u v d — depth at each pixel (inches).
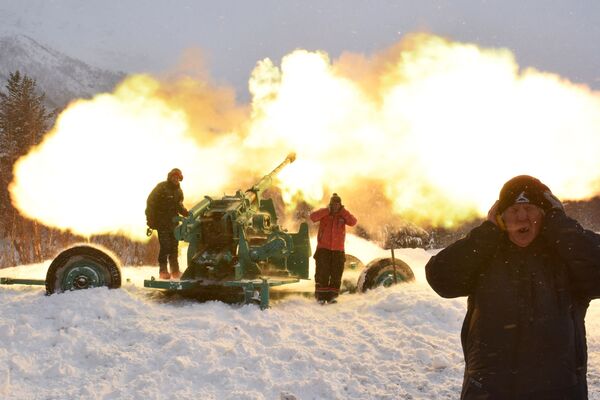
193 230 349.4
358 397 202.2
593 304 325.4
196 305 309.3
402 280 367.6
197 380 210.1
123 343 244.5
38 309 288.7
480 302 112.4
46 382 208.4
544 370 105.6
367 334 267.1
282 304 328.5
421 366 228.4
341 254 343.0
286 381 212.7
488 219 113.9
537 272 109.7
